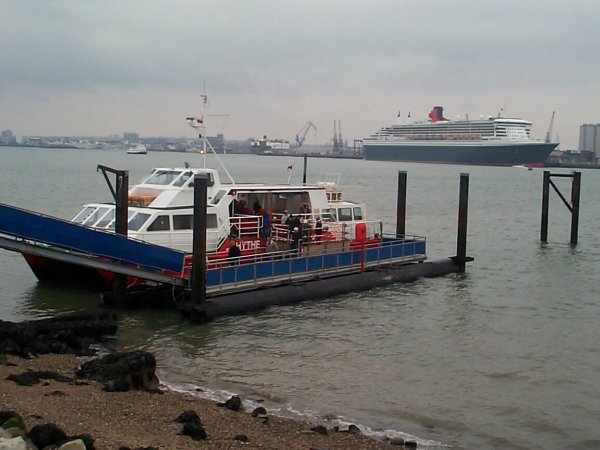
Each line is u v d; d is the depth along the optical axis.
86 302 25.25
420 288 30.16
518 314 26.38
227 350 20.39
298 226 28.61
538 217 68.25
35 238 22.34
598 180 172.12
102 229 25.55
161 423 13.50
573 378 19.06
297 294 26.09
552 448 14.69
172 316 23.70
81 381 15.85
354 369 19.17
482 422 15.85
